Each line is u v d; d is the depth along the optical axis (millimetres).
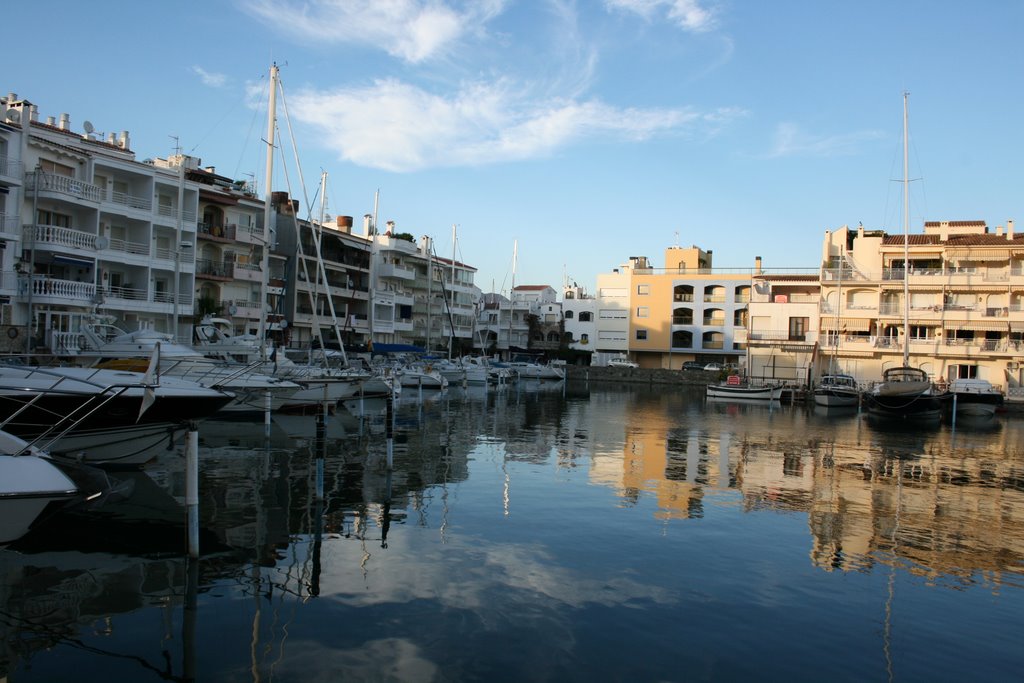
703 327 105312
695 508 19000
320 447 18375
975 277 64750
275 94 38406
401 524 16391
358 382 38500
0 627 10562
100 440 19594
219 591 12000
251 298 61844
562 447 30438
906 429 43594
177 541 14539
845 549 15562
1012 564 14859
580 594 12305
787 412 54969
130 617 10953
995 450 33844
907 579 13688
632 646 10367
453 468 23938
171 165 58094
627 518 17609
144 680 9125
